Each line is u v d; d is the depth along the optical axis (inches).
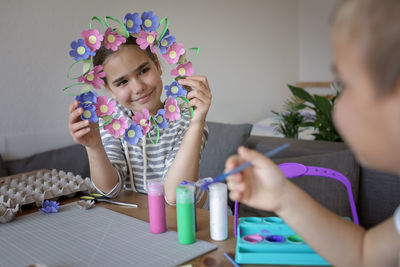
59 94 95.8
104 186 45.5
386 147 17.3
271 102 162.2
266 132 125.0
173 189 43.7
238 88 144.8
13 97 88.4
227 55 138.9
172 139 52.8
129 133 41.4
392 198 62.5
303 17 176.7
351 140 18.7
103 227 36.5
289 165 33.4
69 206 43.6
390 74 16.1
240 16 143.1
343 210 60.0
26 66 89.7
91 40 38.2
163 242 32.5
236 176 24.9
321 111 83.7
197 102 42.6
